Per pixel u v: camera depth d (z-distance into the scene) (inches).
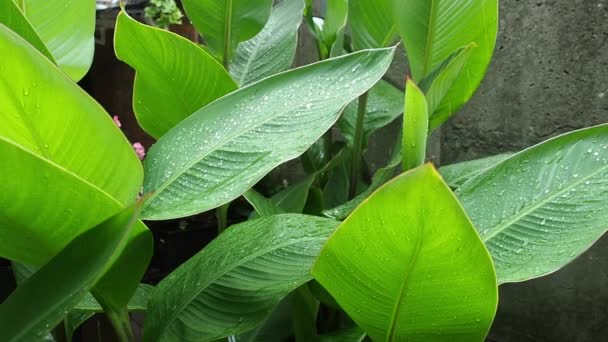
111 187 44.9
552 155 51.7
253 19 72.1
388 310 42.5
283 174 128.1
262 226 52.6
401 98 82.0
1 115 41.9
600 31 68.7
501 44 78.2
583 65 70.6
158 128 65.4
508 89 78.1
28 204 40.6
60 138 42.9
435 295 40.9
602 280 72.4
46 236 42.9
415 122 46.9
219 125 52.0
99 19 122.5
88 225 42.5
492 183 52.2
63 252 42.4
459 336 42.8
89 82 133.6
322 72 52.1
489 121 81.0
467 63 62.9
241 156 48.8
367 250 39.7
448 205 36.7
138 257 46.4
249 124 50.8
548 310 78.1
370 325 44.1
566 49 71.9
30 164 38.8
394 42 83.4
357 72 50.7
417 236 38.2
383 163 99.6
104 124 42.9
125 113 135.6
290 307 69.2
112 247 40.5
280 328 67.9
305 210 82.5
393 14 66.2
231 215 119.7
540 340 79.5
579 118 71.4
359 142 75.8
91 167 44.1
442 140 88.6
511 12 76.7
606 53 68.5
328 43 81.9
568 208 47.8
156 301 49.8
